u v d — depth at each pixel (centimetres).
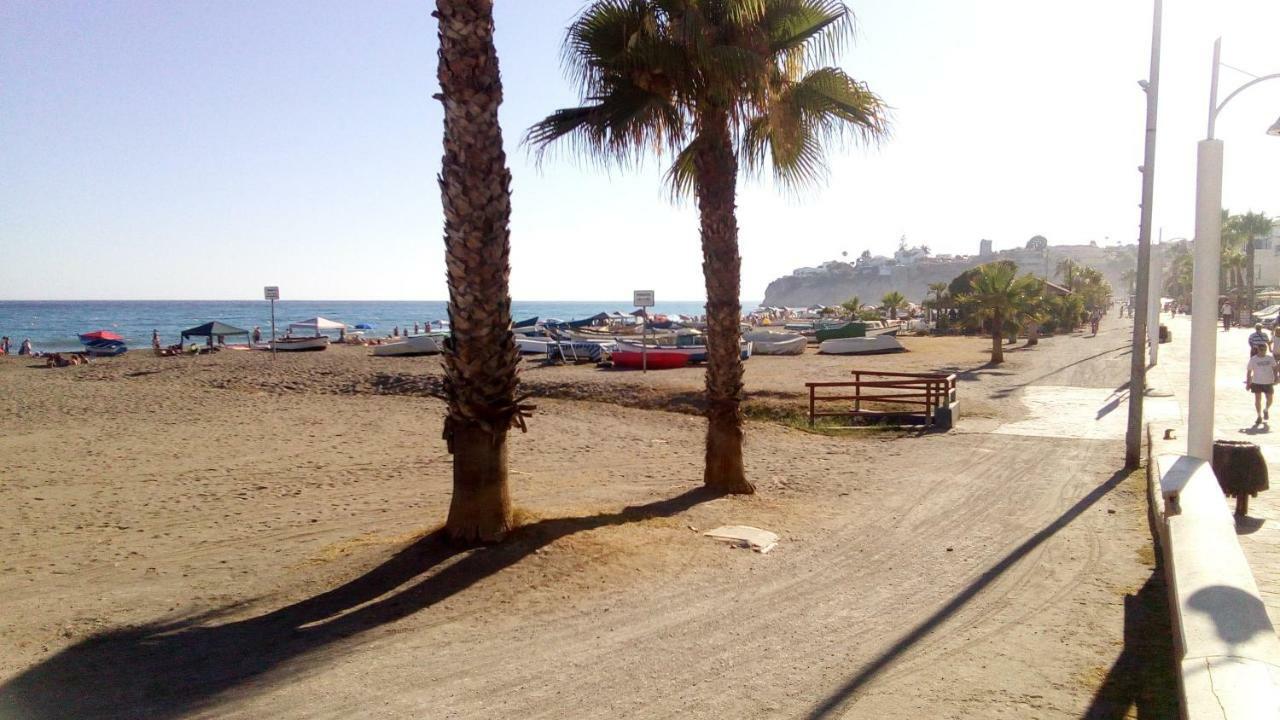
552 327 5841
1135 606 634
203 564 754
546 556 706
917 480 1203
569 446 1594
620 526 824
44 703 443
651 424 1895
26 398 2406
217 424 1912
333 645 532
